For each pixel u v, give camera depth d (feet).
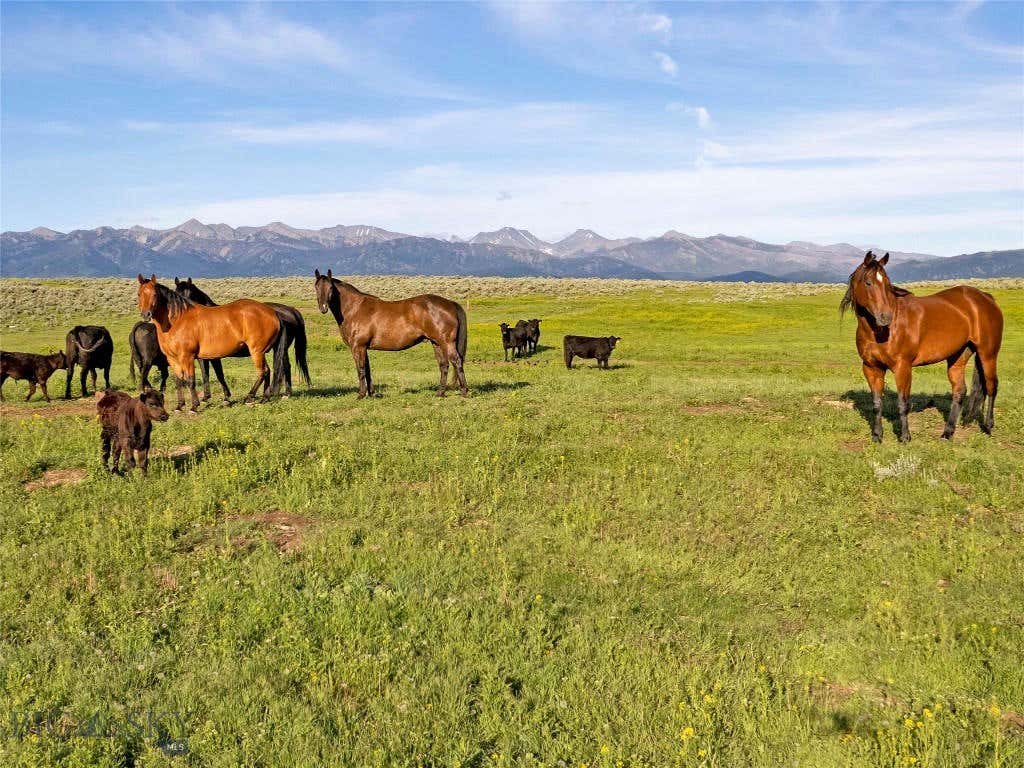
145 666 18.24
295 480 32.78
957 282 336.08
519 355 122.72
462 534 27.71
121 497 30.78
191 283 54.80
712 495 32.48
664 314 196.85
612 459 38.01
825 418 47.60
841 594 23.35
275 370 55.52
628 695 17.26
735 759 15.15
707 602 22.74
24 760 14.53
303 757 14.92
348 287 54.70
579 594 23.07
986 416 43.65
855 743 15.60
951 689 18.01
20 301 205.77
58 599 21.98
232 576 23.56
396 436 41.83
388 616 21.06
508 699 17.28
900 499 31.99
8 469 33.99
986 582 23.81
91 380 77.41
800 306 210.59
